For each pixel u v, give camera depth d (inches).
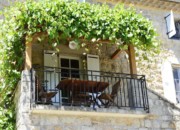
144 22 369.1
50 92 328.8
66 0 348.2
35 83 328.2
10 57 345.4
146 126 350.6
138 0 482.3
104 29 349.4
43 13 333.1
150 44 364.2
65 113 319.6
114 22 354.9
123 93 379.6
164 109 366.9
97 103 343.0
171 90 445.7
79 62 415.8
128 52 373.7
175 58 470.3
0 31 349.4
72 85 336.2
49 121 315.3
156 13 493.4
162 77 451.2
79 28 341.4
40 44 398.3
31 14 332.2
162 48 467.5
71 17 342.3
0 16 400.2
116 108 339.3
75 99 339.3
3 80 347.6
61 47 406.3
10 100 351.3
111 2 474.3
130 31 357.4
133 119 348.2
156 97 368.8
